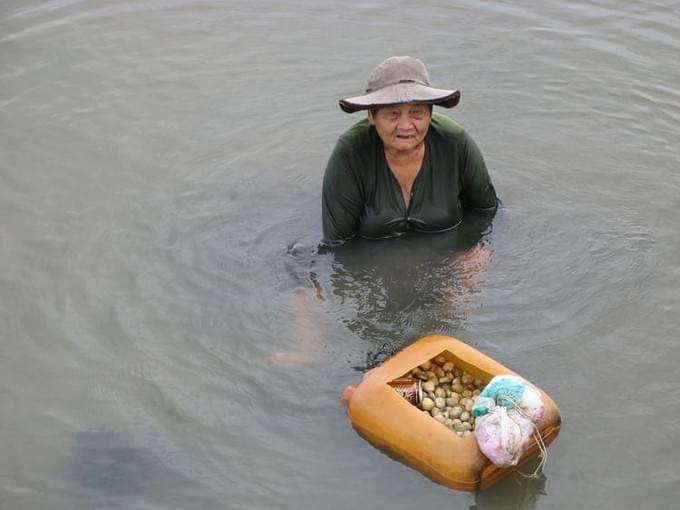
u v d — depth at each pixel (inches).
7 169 219.3
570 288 174.6
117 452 144.9
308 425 147.8
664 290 173.0
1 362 164.1
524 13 275.4
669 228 190.4
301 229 195.8
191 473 140.6
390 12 279.1
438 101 163.2
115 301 177.6
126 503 135.9
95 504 136.0
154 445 146.0
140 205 206.2
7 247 193.0
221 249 190.7
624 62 251.6
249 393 155.0
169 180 215.2
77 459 143.9
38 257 190.1
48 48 269.9
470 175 184.9
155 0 293.9
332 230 187.6
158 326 171.0
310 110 238.8
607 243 186.1
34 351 166.6
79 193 210.8
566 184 206.2
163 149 226.5
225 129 233.6
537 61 253.1
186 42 271.0
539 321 166.9
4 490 138.9
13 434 149.3
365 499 134.0
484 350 160.7
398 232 190.5
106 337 169.0
